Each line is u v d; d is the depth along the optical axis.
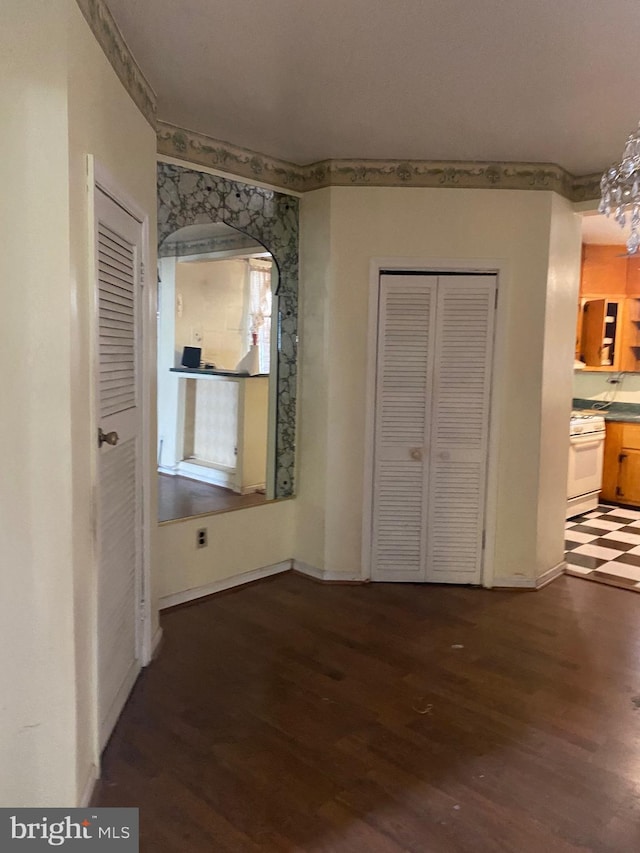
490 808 2.03
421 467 3.80
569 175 3.74
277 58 2.40
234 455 3.81
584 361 5.89
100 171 1.99
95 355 2.00
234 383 3.79
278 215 3.70
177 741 2.34
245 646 3.09
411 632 3.27
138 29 2.21
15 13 1.68
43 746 1.88
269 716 2.51
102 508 2.17
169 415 3.65
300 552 4.02
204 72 2.54
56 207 1.73
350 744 2.35
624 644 3.18
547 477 3.88
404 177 3.60
